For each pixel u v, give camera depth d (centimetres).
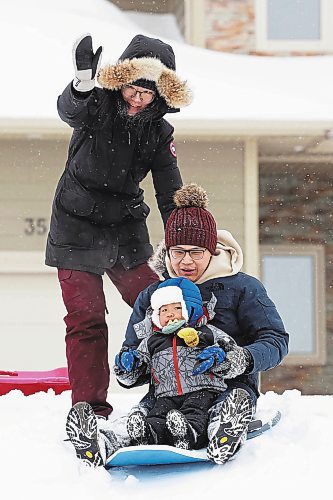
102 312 978
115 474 753
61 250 981
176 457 732
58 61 2659
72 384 967
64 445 831
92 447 736
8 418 996
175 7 3331
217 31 3027
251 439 786
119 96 947
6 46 2752
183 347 777
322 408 993
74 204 979
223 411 722
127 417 802
